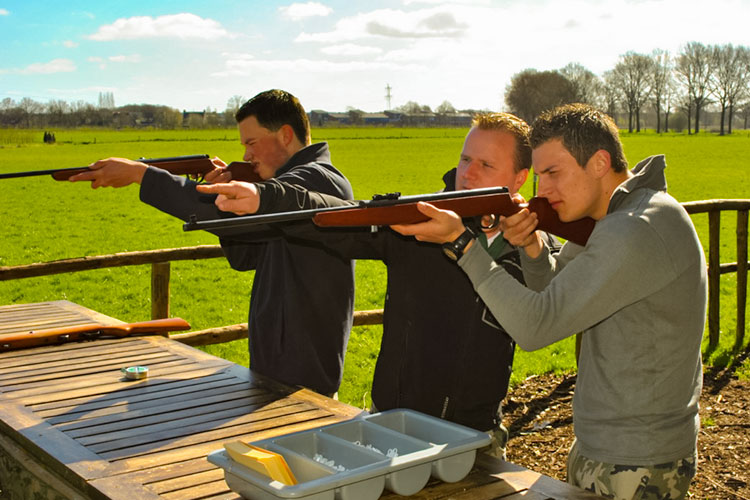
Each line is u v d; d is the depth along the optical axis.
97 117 131.12
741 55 104.50
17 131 103.75
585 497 1.92
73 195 28.22
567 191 2.22
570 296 1.98
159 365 3.22
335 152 60.44
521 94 108.00
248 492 1.77
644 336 2.10
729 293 11.41
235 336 6.05
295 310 3.13
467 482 2.00
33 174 3.10
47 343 3.56
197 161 3.98
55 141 78.44
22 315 4.37
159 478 2.02
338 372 3.29
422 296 2.58
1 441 2.51
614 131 2.20
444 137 94.25
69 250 16.47
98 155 54.97
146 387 2.89
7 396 2.76
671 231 2.03
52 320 4.23
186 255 6.37
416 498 1.89
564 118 2.20
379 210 2.06
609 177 2.22
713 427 5.27
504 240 2.60
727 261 14.59
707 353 7.39
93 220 21.52
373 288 12.52
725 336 8.26
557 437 5.10
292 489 1.63
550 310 1.99
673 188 30.30
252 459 1.75
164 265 6.27
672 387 2.12
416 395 2.59
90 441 2.30
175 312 10.66
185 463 2.13
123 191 29.75
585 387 2.25
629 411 2.12
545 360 7.27
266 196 2.41
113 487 1.95
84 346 3.54
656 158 2.16
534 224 2.27
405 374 2.61
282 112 3.34
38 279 12.98
